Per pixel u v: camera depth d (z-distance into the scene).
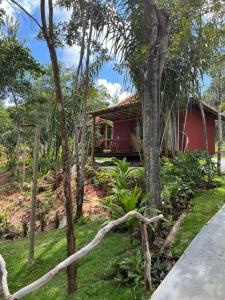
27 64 11.57
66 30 8.09
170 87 7.49
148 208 5.09
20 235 8.06
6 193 12.32
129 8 6.22
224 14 6.52
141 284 4.07
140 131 16.31
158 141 5.57
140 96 6.68
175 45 6.36
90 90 9.31
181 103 8.18
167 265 4.30
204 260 4.23
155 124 5.51
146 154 5.56
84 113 8.18
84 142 7.99
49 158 13.83
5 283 1.99
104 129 20.70
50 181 11.27
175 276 3.88
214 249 4.55
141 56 5.78
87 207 7.96
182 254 4.52
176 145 11.01
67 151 4.67
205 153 8.96
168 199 6.31
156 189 5.40
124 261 4.46
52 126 12.56
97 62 8.30
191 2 6.16
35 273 5.58
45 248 6.39
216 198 7.23
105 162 13.52
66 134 4.68
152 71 5.51
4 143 18.31
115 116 16.06
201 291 3.50
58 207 8.99
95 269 4.88
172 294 3.49
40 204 9.37
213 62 7.85
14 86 14.28
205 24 6.67
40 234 7.48
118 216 5.05
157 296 3.48
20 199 10.62
